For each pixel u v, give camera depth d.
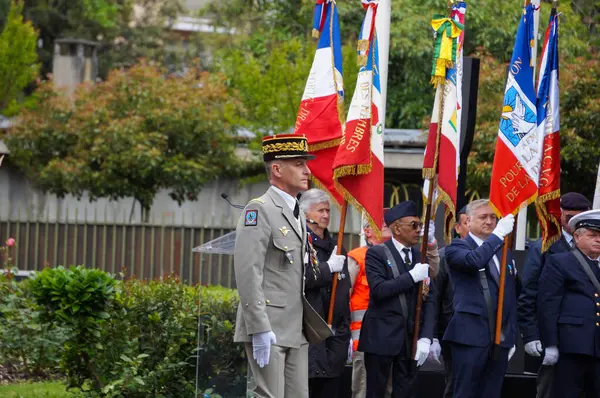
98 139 44.62
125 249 38.19
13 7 58.34
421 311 15.94
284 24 59.44
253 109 47.62
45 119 46.75
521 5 48.78
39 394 19.91
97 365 19.38
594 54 48.00
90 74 64.62
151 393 19.03
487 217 16.33
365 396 17.05
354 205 16.22
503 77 40.47
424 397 18.41
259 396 13.19
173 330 19.36
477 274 16.19
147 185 46.06
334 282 15.45
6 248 27.28
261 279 13.11
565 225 18.36
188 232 38.00
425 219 16.03
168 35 85.56
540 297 16.83
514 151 17.33
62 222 38.97
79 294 19.31
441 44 16.66
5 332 20.84
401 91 50.00
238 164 46.72
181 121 45.53
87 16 75.19
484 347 15.95
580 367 16.73
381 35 20.59
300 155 13.60
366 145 16.06
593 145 38.47
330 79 16.95
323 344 15.52
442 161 16.80
